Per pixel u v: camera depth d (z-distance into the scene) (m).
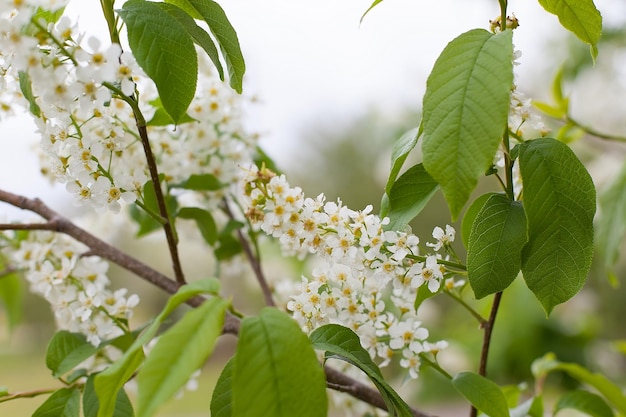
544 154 0.61
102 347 0.71
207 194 0.85
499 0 0.62
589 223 0.61
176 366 0.53
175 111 0.62
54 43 0.61
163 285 0.75
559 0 0.63
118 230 0.94
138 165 0.78
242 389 0.54
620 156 1.18
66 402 0.69
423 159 0.58
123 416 0.67
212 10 0.67
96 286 0.73
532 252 0.61
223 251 0.86
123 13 0.62
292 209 0.64
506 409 0.66
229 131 0.83
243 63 0.67
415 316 0.70
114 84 0.63
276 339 0.55
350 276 0.67
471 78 0.58
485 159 0.57
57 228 0.75
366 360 0.63
